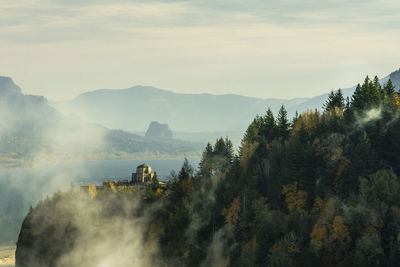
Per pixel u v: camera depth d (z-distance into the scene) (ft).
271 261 533.96
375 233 508.53
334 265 508.12
